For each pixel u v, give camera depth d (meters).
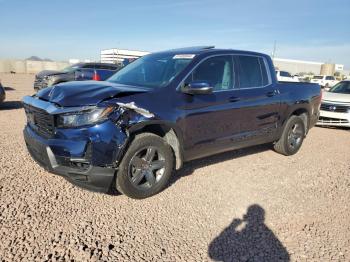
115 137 3.32
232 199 3.98
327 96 9.52
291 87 5.78
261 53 5.41
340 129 9.57
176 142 4.02
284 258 2.86
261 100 5.09
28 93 15.23
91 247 2.80
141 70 4.64
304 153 6.36
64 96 3.47
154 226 3.23
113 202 3.68
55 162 3.38
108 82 4.36
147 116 3.58
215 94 4.41
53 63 48.59
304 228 3.39
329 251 3.01
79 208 3.47
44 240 2.85
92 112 3.27
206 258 2.79
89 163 3.29
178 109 3.91
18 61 46.16
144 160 3.69
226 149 4.79
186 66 4.20
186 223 3.34
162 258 2.74
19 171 4.34
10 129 6.84
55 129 3.34
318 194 4.32
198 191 4.14
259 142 5.38
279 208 3.82
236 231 3.25
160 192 4.03
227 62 4.74
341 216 3.72
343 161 5.96
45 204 3.49
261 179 4.72
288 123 5.83
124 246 2.87
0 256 2.59
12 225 3.03
